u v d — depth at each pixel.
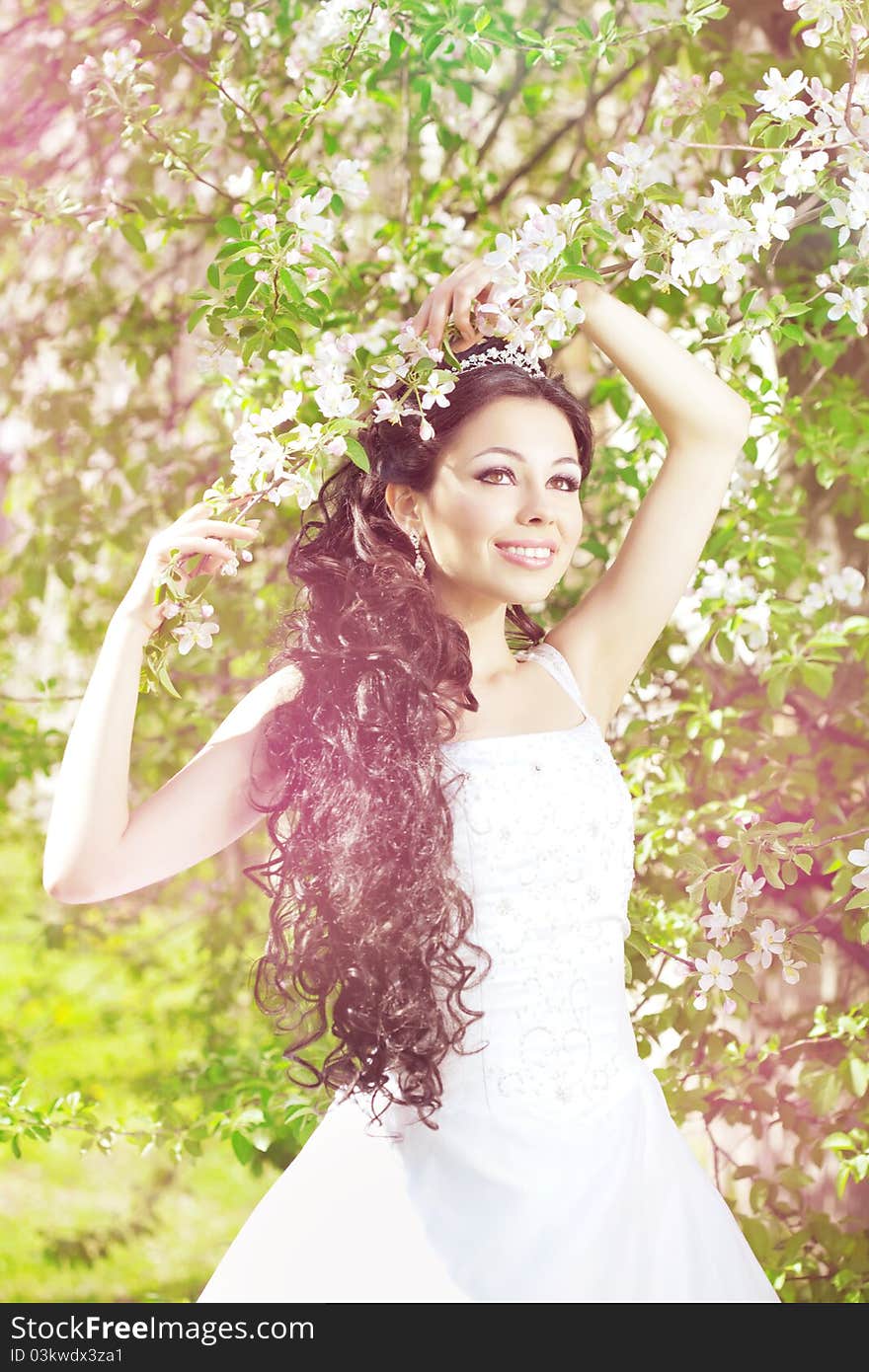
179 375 3.53
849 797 2.59
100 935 3.92
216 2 2.38
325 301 1.73
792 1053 2.52
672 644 2.56
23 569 3.32
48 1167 4.37
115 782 1.54
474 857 1.60
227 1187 4.21
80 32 3.04
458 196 2.92
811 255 2.51
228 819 1.67
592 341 1.77
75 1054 4.32
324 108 2.14
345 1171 1.63
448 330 1.66
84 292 3.36
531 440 1.63
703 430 1.77
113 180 2.84
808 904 2.66
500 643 1.78
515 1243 1.51
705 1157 3.28
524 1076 1.57
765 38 2.83
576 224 1.63
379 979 1.55
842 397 2.51
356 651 1.64
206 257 3.39
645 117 2.69
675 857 2.35
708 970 1.89
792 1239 2.42
